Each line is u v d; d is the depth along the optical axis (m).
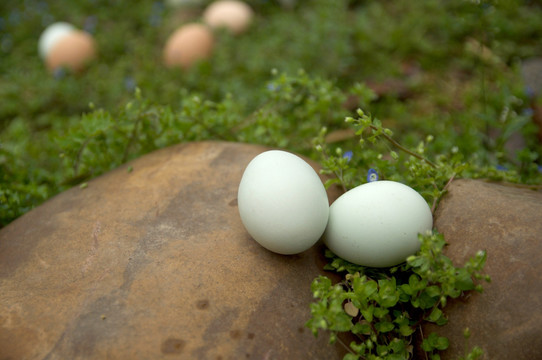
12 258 0.40
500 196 0.38
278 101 0.55
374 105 0.71
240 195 0.36
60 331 0.34
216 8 0.95
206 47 0.85
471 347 0.35
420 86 0.76
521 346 0.34
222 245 0.38
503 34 0.81
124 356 0.33
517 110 0.62
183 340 0.34
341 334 0.36
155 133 0.51
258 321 0.35
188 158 0.46
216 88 0.76
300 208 0.35
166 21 1.02
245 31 0.94
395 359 0.35
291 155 0.37
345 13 0.94
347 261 0.38
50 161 0.61
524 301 0.34
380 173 0.43
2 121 0.79
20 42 1.00
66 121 0.75
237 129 0.53
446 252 0.37
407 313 0.37
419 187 0.41
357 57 0.83
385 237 0.35
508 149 0.59
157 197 0.42
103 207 0.42
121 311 0.35
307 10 1.00
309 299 0.37
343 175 0.43
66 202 0.44
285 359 0.34
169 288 0.36
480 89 0.70
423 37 0.87
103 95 0.82
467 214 0.38
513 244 0.36
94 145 0.50
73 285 0.37
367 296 0.35
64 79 0.84
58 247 0.39
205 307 0.35
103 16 1.04
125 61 0.90
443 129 0.63
